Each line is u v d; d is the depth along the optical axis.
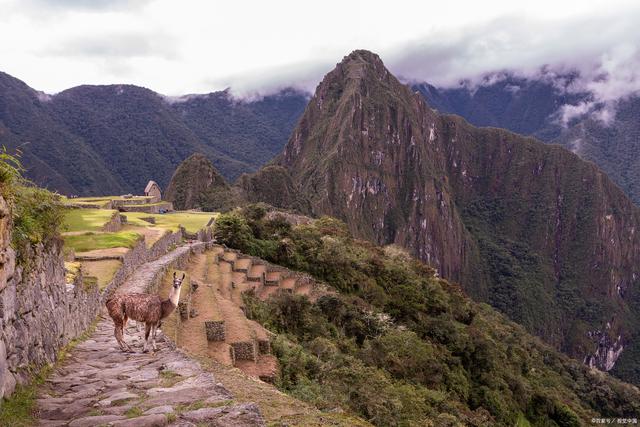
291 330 29.86
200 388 7.18
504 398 45.09
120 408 6.43
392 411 20.34
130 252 23.09
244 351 17.20
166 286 22.89
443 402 30.81
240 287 31.69
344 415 8.07
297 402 8.35
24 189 8.63
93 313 14.16
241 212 58.56
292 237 55.28
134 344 10.91
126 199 66.31
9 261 6.68
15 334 7.02
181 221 53.66
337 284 50.94
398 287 56.97
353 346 32.56
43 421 6.15
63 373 8.49
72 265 13.06
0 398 5.92
